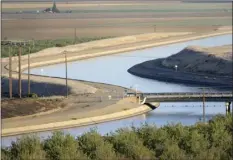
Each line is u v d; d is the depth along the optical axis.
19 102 158.00
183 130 96.06
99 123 148.62
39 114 151.38
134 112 159.25
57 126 142.75
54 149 86.69
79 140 92.19
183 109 164.00
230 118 102.06
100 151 86.38
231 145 89.56
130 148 88.12
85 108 159.50
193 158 83.81
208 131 98.00
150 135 94.75
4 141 124.81
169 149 85.75
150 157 86.19
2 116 145.38
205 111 161.00
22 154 84.62
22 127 138.38
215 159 84.06
